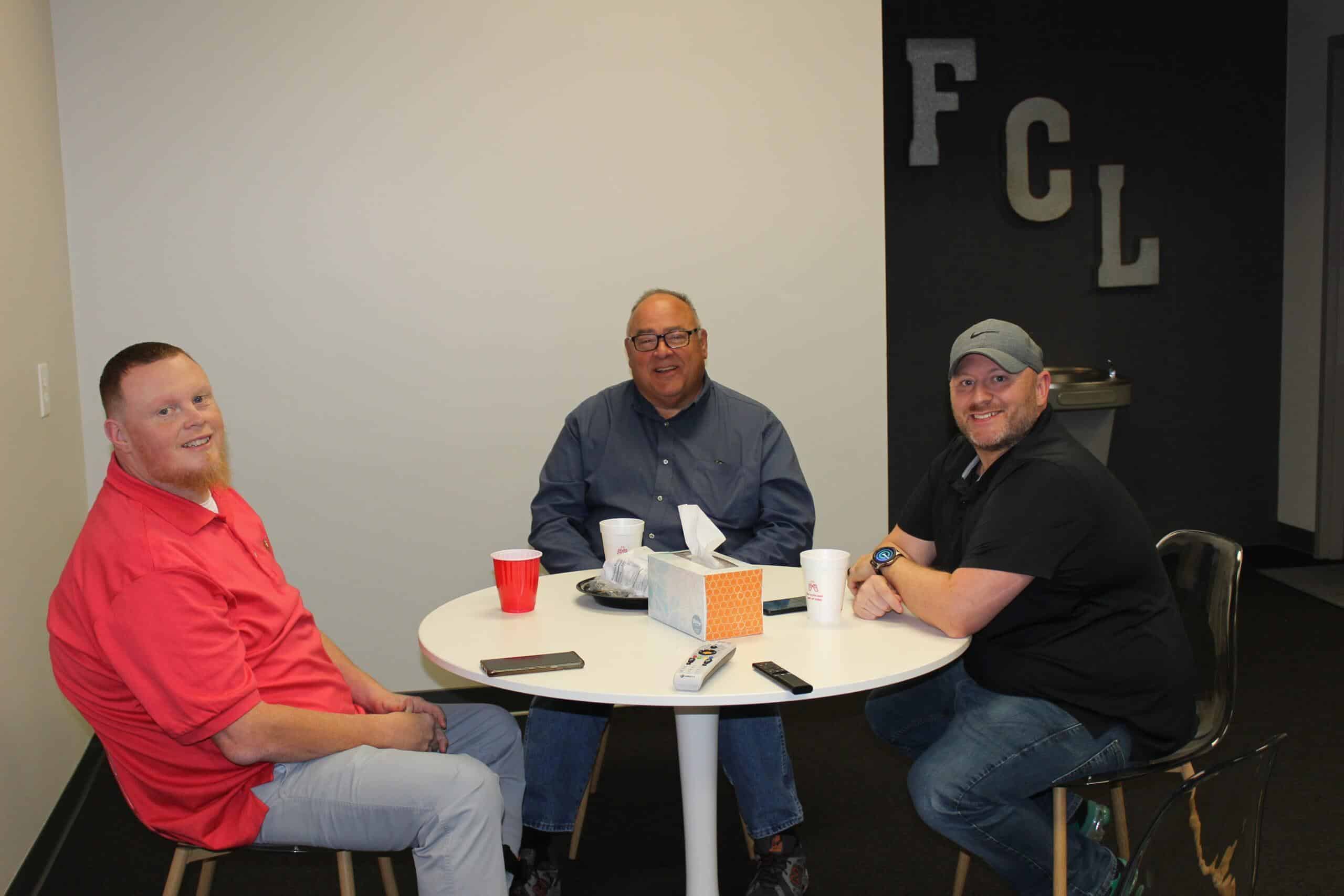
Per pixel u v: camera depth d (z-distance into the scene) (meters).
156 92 3.00
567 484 2.62
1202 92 4.89
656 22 3.24
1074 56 4.76
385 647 3.29
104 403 1.68
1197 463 5.13
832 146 3.37
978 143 4.73
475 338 3.24
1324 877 2.32
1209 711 2.03
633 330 2.49
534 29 3.18
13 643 2.30
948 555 2.10
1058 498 1.81
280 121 3.07
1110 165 4.80
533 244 3.24
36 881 2.36
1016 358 1.89
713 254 3.34
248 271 3.10
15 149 2.48
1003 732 1.82
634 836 2.64
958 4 4.63
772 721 2.21
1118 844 2.11
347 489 3.21
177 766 1.65
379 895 2.39
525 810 2.26
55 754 2.60
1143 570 1.88
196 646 1.57
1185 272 4.98
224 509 1.87
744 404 2.61
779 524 2.51
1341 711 3.30
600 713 2.28
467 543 3.30
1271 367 5.13
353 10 3.08
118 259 3.02
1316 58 4.73
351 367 3.18
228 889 2.42
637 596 1.94
